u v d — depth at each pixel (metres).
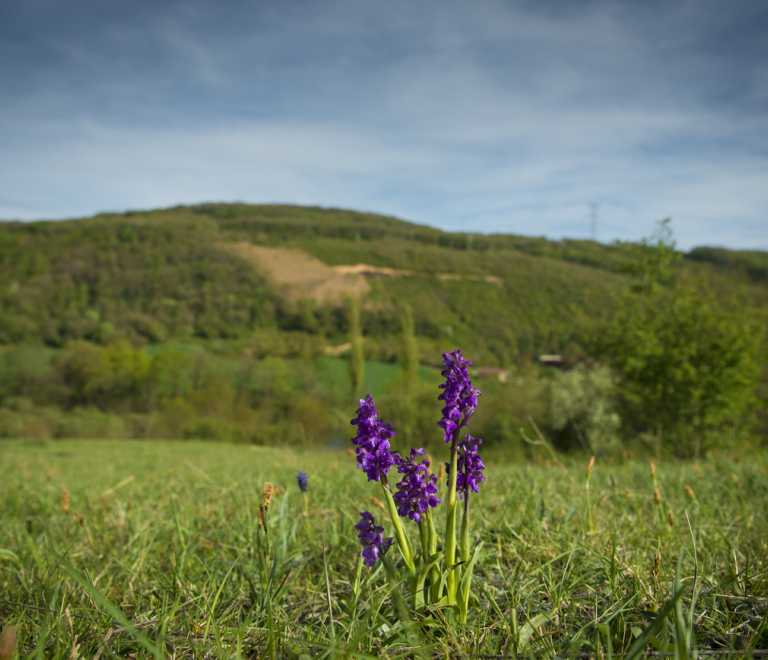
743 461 6.15
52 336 56.59
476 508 3.45
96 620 1.93
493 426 22.67
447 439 1.74
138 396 44.94
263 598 2.06
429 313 71.56
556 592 2.05
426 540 1.76
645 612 1.85
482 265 94.31
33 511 4.93
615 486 3.77
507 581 2.23
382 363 61.03
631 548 2.66
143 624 1.88
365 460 1.68
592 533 2.75
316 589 2.37
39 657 1.46
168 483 6.62
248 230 119.81
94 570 2.72
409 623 1.54
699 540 2.77
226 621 1.86
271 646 1.58
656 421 18.14
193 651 1.69
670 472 5.40
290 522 3.35
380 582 2.28
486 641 1.69
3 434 37.50
